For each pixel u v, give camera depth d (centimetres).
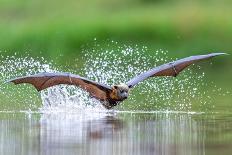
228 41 3616
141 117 1583
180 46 3566
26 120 1498
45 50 3472
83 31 3544
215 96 2198
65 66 2916
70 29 3559
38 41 3500
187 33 3631
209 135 1259
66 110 1723
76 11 4025
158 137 1234
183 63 1698
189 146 1124
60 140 1197
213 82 2748
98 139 1211
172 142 1173
